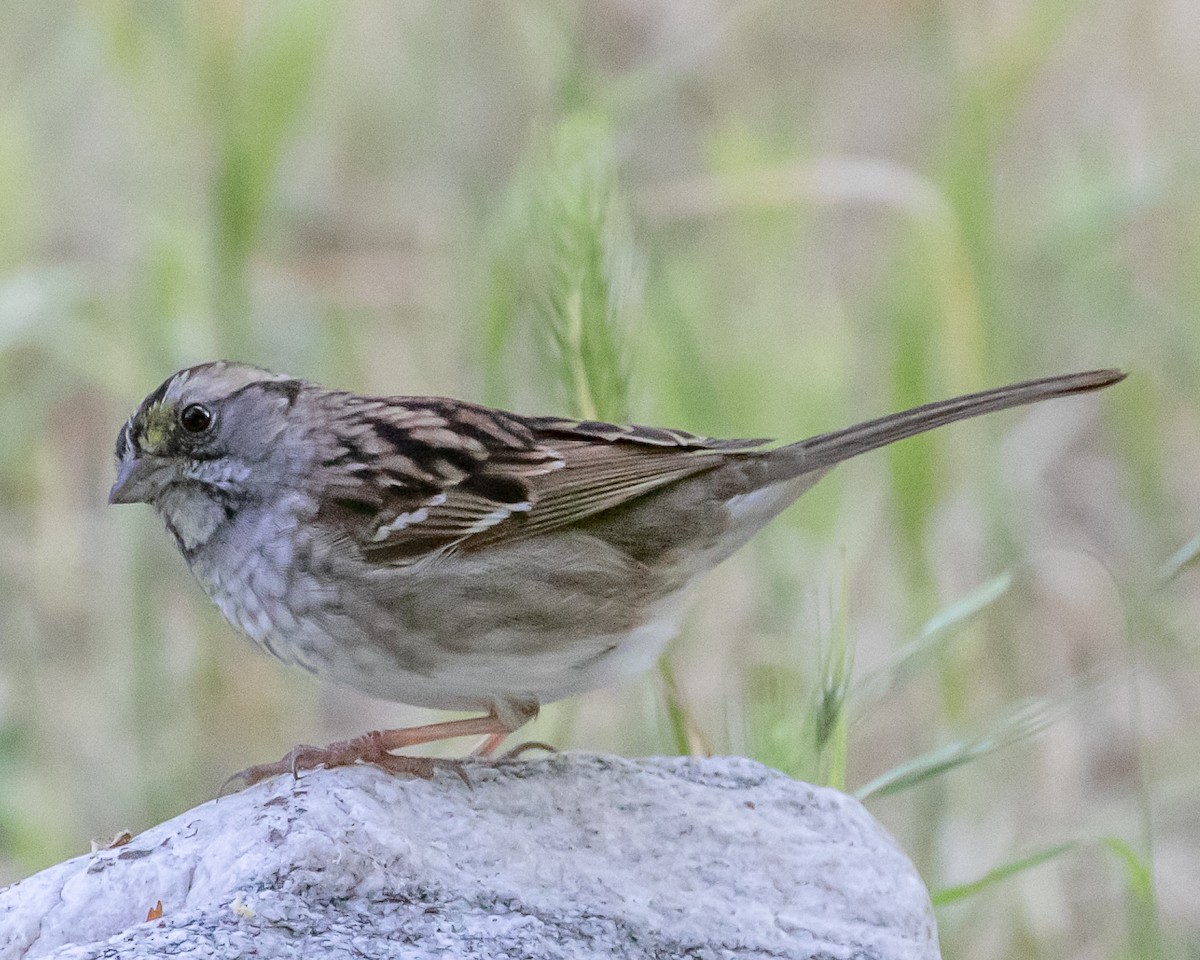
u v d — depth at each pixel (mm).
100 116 15625
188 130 10992
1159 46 16375
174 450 7465
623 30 16312
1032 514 13008
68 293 11859
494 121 16516
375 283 13711
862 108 17500
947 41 12867
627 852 6629
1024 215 14875
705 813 6879
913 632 9977
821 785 7332
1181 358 13648
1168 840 11141
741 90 15453
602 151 8094
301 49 10047
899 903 6684
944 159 11906
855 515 12195
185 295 11438
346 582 7207
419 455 7297
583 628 7328
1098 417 14648
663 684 7812
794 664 9609
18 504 13086
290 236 15148
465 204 14023
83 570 12602
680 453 7531
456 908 6145
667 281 10477
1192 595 12586
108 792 11078
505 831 6551
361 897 6082
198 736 10914
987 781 10211
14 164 11750
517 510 7281
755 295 12125
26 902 6156
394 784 6578
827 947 6414
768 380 10898
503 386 9562
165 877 6133
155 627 10781
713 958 6230
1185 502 13883
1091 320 14266
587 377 7957
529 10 12031
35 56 15539
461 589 7199
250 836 6145
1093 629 11953
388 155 16484
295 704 11875
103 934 6078
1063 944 9953
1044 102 16875
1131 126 16000
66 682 11969
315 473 7285
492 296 9492
